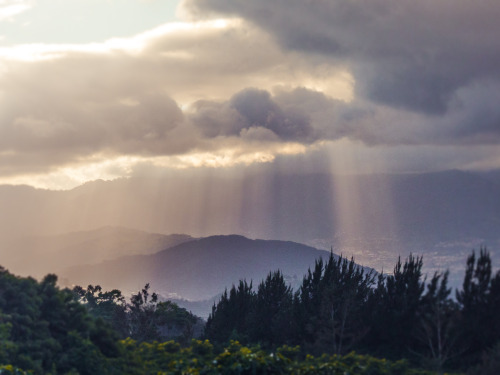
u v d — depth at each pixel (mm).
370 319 92375
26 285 83562
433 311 83375
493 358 72625
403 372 74188
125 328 149375
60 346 78438
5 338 72625
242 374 75375
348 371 73062
